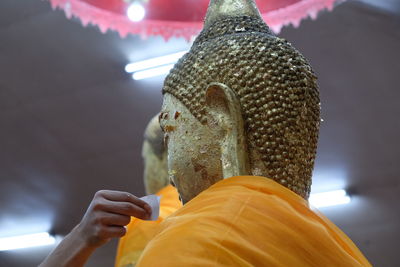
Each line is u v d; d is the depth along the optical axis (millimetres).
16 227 10398
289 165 2002
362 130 8109
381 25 6855
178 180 2061
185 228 1694
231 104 1979
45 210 10039
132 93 8148
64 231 10398
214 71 2053
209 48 2109
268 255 1655
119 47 7488
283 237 1697
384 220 9203
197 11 4934
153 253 1661
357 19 6844
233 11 2270
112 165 9211
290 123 2018
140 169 9203
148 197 2098
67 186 9570
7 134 8875
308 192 2084
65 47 7598
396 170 8523
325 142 8312
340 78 7566
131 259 3037
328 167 8625
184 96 2070
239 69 2033
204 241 1642
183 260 1609
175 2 4871
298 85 2059
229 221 1693
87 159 9164
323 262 1707
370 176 8672
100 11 4953
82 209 9961
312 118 2094
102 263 10359
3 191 9758
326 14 6801
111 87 8078
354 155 8430
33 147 9031
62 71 7953
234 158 1941
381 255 9641
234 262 1617
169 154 2094
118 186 9547
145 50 7488
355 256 1879
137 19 4871
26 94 8328
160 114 2143
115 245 9969
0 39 7547
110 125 8656
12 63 7898
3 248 10844
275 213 1731
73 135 8844
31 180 9523
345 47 7199
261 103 2004
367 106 7848
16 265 11250
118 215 2064
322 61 7418
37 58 7797
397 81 7488
